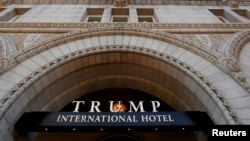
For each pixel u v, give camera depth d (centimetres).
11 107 498
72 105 766
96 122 496
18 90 529
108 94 816
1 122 463
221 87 543
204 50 651
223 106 489
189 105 630
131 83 736
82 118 507
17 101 519
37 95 586
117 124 492
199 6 1050
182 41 685
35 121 499
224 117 476
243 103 498
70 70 655
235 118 461
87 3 1047
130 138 937
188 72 592
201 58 632
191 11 981
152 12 1007
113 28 730
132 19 886
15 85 545
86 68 682
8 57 602
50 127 491
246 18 991
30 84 554
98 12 997
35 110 589
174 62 625
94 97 819
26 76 573
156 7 1020
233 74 563
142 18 1000
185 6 1045
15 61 606
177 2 1065
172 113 523
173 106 688
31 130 496
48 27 772
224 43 696
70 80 673
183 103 648
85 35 710
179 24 791
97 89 741
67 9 980
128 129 492
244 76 573
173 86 661
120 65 702
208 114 537
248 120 460
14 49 662
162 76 671
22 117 509
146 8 1005
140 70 700
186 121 498
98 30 724
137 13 1005
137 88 740
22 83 548
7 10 966
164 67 651
